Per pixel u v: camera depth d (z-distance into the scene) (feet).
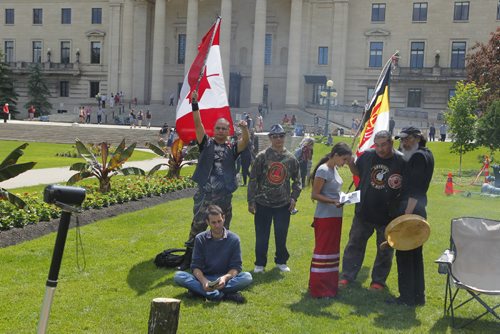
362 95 242.99
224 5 236.63
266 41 254.27
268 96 254.88
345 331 25.27
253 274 33.91
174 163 75.97
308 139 76.23
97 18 273.13
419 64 238.07
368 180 30.86
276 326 25.64
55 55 279.08
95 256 37.09
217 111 41.63
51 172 85.66
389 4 239.30
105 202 53.11
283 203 34.14
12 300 28.17
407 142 30.58
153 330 20.01
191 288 28.86
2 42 284.61
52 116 247.29
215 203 32.96
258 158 34.09
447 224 52.70
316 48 243.19
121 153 57.00
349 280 32.35
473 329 25.96
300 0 233.35
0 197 40.32
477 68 185.88
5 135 177.37
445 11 233.55
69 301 28.25
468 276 27.50
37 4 279.90
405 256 28.94
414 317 27.35
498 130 107.76
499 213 61.11
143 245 40.70
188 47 242.78
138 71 263.29
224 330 24.93
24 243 39.45
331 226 29.91
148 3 263.49
